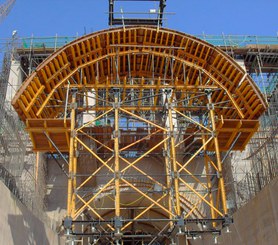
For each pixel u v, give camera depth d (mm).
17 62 28938
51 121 21969
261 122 26609
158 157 28344
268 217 17422
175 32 23391
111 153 28203
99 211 30922
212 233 20188
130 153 28984
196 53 23844
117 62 23641
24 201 20703
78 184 27312
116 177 20062
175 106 22984
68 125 22359
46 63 22047
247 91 23031
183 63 23625
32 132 22812
